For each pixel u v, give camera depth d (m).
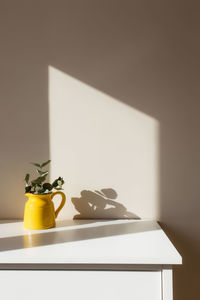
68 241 0.90
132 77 1.17
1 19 1.17
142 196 1.18
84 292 0.79
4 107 1.19
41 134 1.19
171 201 1.18
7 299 0.80
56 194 1.17
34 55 1.18
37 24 1.17
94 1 1.16
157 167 1.18
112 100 1.17
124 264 0.79
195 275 1.19
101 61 1.17
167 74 1.16
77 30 1.17
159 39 1.16
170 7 1.15
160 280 0.78
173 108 1.16
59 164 1.19
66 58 1.17
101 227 1.06
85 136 1.18
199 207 1.17
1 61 1.18
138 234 0.97
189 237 1.18
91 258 0.78
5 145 1.20
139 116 1.17
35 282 0.80
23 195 1.21
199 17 1.14
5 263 0.79
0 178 1.21
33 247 0.85
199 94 1.16
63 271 0.80
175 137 1.17
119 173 1.18
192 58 1.15
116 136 1.18
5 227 1.07
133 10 1.16
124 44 1.16
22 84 1.18
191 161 1.17
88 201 1.20
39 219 1.03
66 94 1.18
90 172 1.19
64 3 1.17
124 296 0.79
